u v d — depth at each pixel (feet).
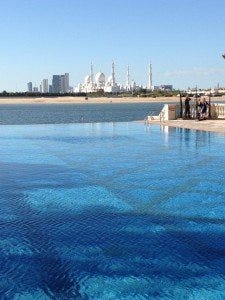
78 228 29.71
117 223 30.66
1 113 273.75
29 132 98.07
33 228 29.81
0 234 28.68
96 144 73.46
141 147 68.18
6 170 50.42
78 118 190.29
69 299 20.25
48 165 53.57
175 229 29.30
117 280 22.07
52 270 23.22
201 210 33.65
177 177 45.47
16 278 22.33
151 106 420.77
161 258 24.61
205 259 24.49
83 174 47.83
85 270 23.18
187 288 21.21
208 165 51.67
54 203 36.11
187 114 109.70
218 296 20.47
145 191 39.75
